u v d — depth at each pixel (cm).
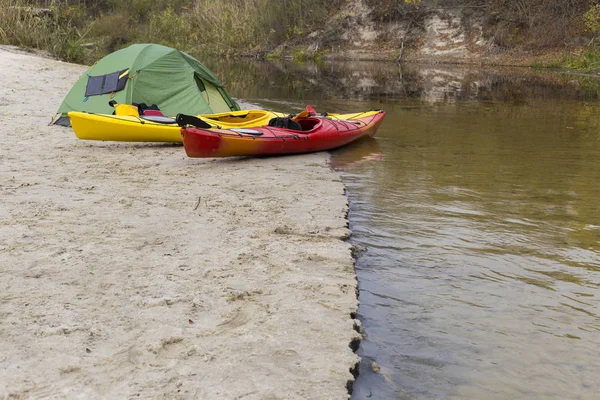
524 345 385
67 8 2773
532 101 1570
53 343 345
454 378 347
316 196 666
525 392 336
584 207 662
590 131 1136
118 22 3444
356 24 3181
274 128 875
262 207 617
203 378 318
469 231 584
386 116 1291
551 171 821
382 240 557
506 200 684
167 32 3356
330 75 2230
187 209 599
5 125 1005
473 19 2975
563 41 2730
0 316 372
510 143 1014
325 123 934
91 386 307
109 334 357
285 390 312
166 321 375
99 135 868
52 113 1134
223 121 918
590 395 334
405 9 3111
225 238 522
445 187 737
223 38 3234
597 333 401
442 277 482
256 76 2133
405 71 2430
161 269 452
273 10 3238
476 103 1520
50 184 671
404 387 337
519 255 529
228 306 399
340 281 450
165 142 928
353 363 342
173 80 1047
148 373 321
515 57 2753
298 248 509
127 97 1002
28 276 430
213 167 789
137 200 623
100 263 457
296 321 385
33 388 303
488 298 449
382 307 430
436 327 405
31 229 523
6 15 2177
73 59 2220
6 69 1619
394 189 725
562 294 457
